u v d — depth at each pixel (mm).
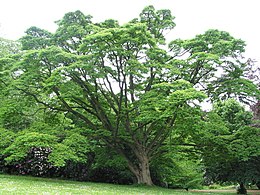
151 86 23016
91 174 27812
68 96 20172
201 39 21844
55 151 18672
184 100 17344
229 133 24297
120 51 19500
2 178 20641
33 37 22031
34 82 20859
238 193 24438
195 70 22797
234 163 23453
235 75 22891
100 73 19516
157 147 23906
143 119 19578
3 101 22422
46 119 24594
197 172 30453
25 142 18594
